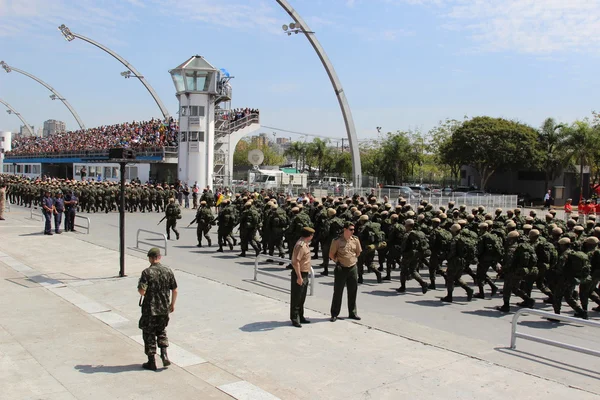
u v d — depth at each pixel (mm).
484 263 13422
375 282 15539
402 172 71562
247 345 9102
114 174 55188
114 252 19266
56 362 8086
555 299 11398
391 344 9281
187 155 43031
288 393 7090
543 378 7789
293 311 10273
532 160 57188
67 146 67688
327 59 30547
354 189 32750
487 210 37781
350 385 7391
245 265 17359
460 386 7414
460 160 60500
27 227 26609
